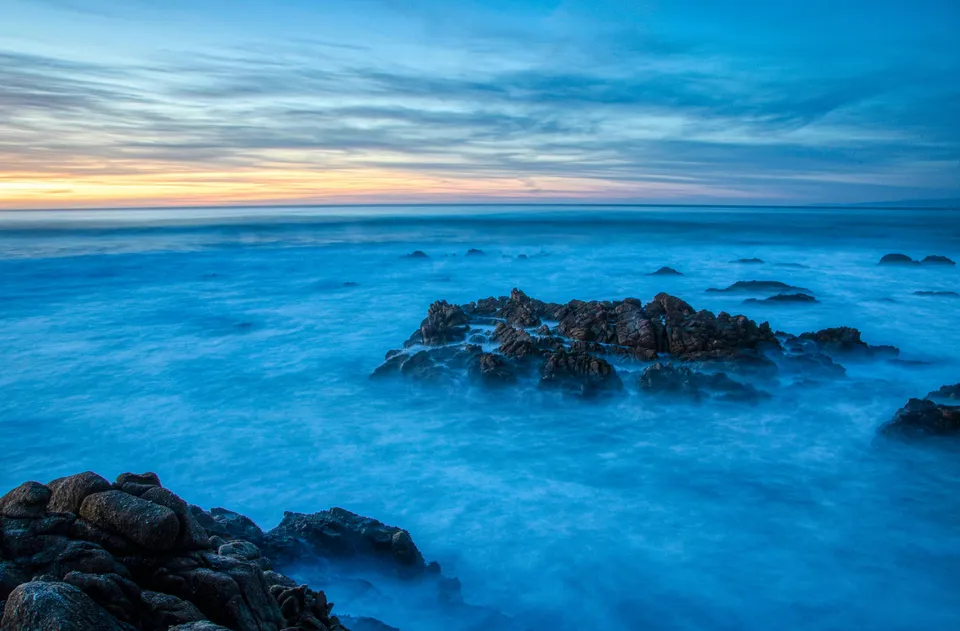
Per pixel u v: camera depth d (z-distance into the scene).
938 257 61.06
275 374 28.70
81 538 7.26
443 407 23.67
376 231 106.88
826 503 16.72
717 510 16.47
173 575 6.98
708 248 79.56
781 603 12.84
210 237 95.00
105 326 39.03
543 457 19.67
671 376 23.41
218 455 20.27
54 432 22.30
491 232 104.69
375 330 37.09
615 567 14.09
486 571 14.01
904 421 19.77
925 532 15.31
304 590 7.91
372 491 17.72
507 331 27.20
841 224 126.38
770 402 22.81
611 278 55.44
